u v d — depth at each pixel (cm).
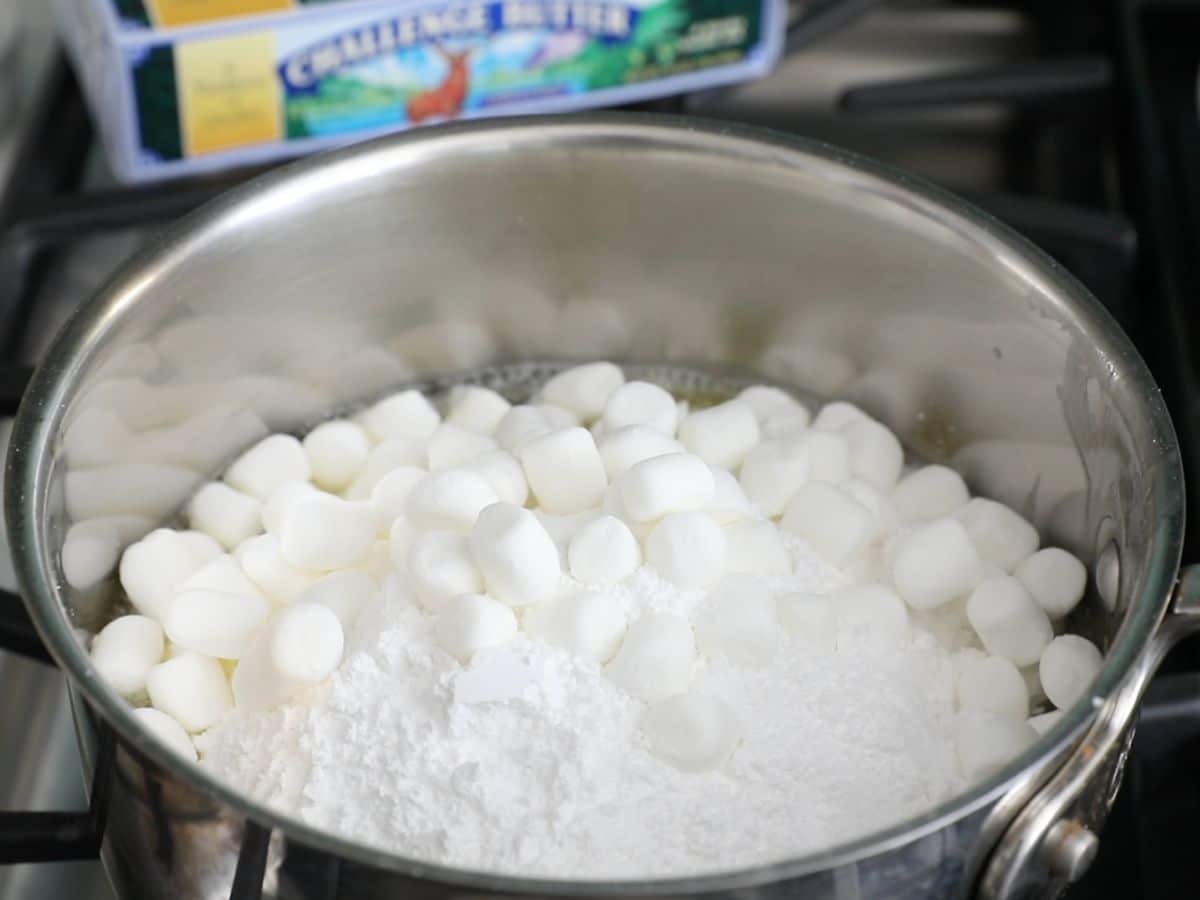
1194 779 27
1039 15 44
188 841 20
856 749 25
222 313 29
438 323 32
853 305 31
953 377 31
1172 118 40
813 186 29
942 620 28
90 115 40
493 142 29
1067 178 40
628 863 23
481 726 24
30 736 30
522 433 30
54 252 36
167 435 30
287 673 25
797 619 26
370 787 24
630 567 27
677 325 33
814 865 18
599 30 37
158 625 28
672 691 25
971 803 19
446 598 26
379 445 31
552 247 31
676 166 29
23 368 29
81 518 27
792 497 29
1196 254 36
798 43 41
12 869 28
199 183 37
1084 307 26
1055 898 23
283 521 28
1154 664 23
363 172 29
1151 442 24
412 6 35
